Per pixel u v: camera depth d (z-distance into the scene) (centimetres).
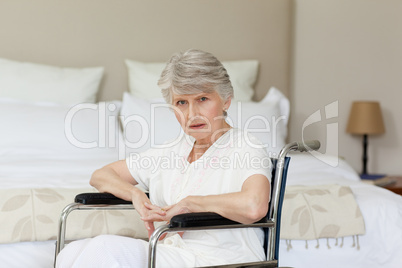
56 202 234
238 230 181
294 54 468
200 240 177
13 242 220
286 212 245
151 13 430
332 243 245
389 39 470
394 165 474
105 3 423
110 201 198
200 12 438
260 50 446
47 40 414
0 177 284
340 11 469
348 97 470
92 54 421
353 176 358
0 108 352
